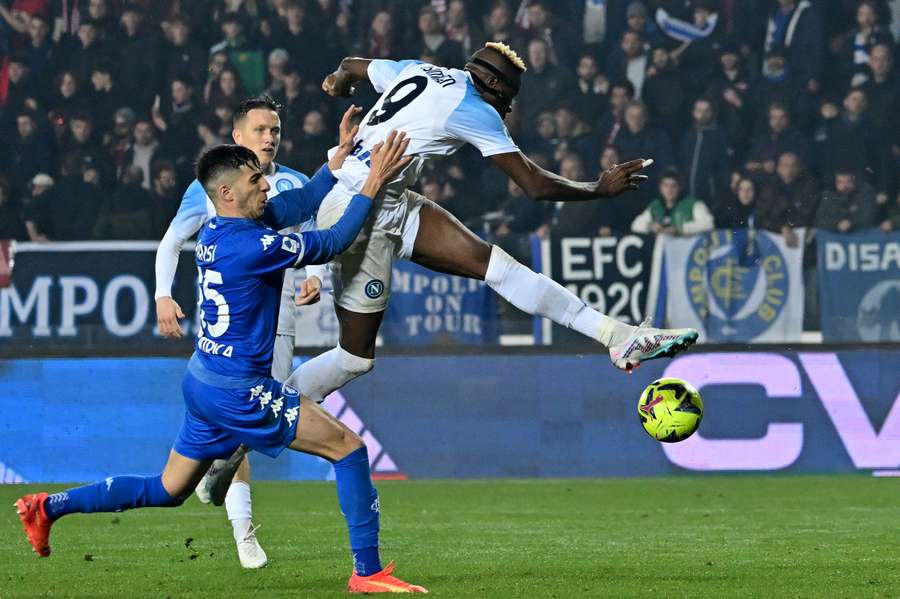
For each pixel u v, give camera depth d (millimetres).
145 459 24516
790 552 14023
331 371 12555
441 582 11344
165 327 12812
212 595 10547
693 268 25688
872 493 21594
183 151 27594
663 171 26859
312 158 28016
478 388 24828
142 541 15375
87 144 27391
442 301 25109
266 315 10156
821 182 26953
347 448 10367
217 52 28172
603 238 25875
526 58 28234
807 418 24906
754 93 27859
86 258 25500
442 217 12133
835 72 27938
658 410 11742
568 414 24797
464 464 24719
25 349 24766
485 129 11484
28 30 27906
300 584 11250
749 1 28312
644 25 28203
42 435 24500
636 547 14578
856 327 25547
